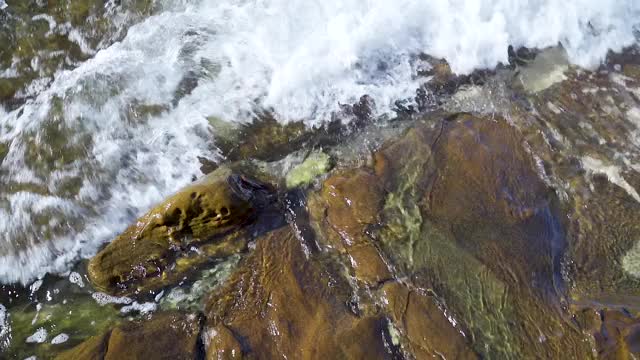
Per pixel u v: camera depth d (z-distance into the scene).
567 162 3.30
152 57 3.66
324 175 3.32
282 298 2.98
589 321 2.87
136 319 3.04
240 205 3.10
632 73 3.62
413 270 3.00
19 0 3.83
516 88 3.57
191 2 3.78
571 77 3.61
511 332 2.86
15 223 3.29
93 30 3.77
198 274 3.12
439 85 3.59
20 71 3.68
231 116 3.51
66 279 3.20
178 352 2.91
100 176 3.39
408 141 3.38
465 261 3.01
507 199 3.17
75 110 3.53
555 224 3.13
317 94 3.54
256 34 3.66
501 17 3.65
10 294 3.18
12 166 3.42
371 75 3.61
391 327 2.90
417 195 3.18
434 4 3.68
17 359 3.00
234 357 2.86
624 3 3.74
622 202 3.20
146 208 3.34
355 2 3.67
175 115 3.52
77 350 2.94
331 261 3.08
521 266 3.00
